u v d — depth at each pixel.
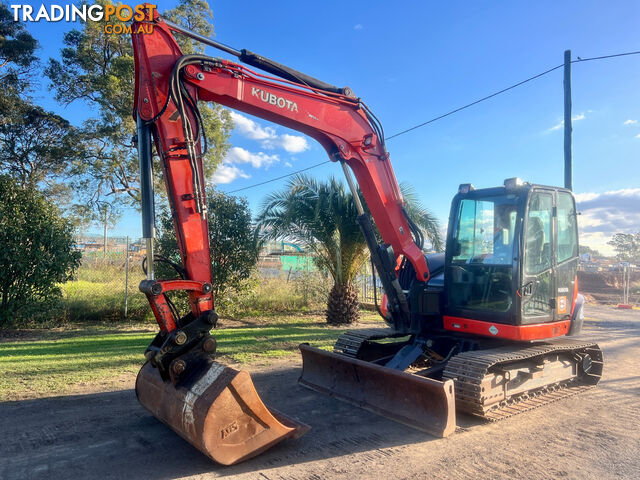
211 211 12.11
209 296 4.32
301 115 5.29
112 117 21.22
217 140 22.56
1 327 10.76
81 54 21.09
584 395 6.21
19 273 10.42
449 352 6.40
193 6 21.69
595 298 25.52
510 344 6.18
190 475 3.75
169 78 4.30
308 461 4.05
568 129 13.10
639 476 3.83
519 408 5.41
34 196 10.98
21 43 20.94
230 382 3.85
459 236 6.29
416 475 3.81
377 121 5.96
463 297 6.15
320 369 6.27
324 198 11.16
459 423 5.07
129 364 7.34
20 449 4.17
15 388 5.97
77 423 4.82
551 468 3.96
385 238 6.13
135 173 23.62
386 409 5.25
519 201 5.70
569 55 13.05
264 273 15.27
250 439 3.99
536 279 5.81
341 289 12.47
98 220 23.39
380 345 6.86
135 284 13.62
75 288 13.25
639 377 7.19
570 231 6.62
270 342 9.48
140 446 4.29
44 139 22.42
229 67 4.75
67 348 8.58
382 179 6.00
